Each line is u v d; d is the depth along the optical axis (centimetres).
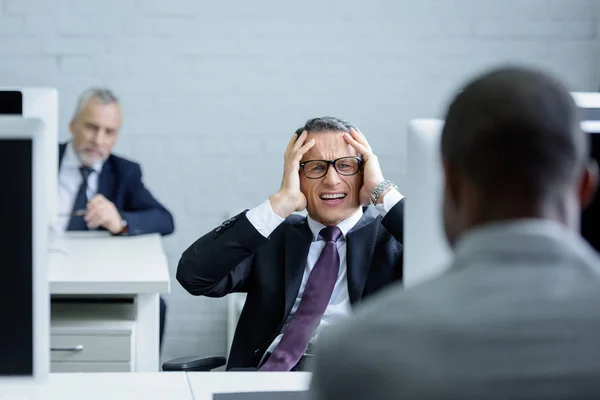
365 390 94
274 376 212
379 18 468
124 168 413
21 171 149
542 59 476
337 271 266
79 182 410
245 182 470
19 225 150
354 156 263
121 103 462
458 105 104
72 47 457
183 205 468
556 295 94
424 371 92
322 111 470
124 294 317
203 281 264
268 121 468
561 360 91
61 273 308
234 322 421
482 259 98
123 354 290
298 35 466
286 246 268
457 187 105
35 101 312
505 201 100
